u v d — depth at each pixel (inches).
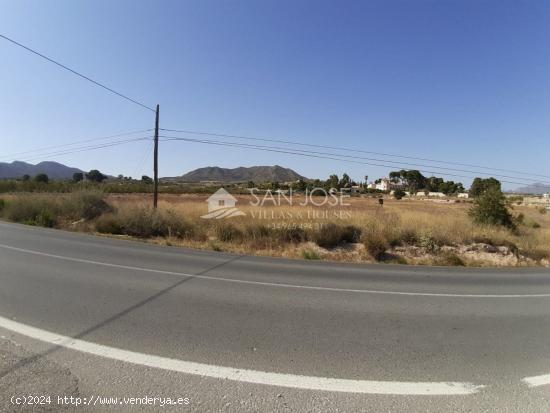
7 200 1012.5
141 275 308.3
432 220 735.1
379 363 154.1
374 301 260.1
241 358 151.8
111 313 203.2
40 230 654.5
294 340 175.9
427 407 119.8
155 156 859.4
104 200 906.7
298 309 229.6
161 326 186.1
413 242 609.3
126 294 244.8
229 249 551.2
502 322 223.9
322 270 388.2
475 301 277.1
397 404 120.8
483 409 120.0
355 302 254.2
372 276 367.6
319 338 180.5
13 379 126.0
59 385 122.9
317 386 130.6
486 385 137.5
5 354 145.9
